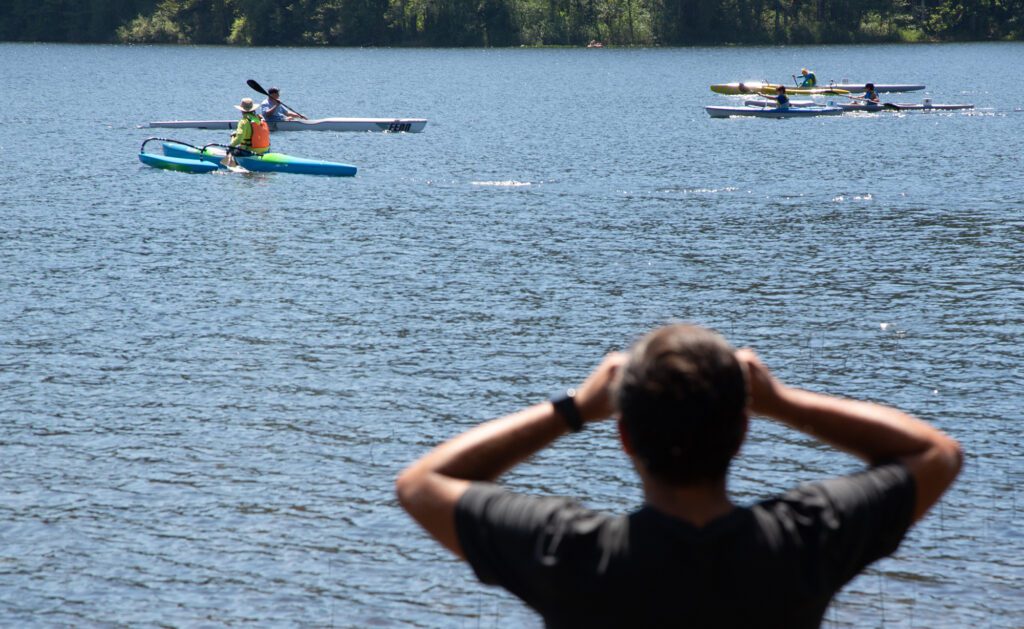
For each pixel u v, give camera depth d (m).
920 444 7.37
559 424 7.38
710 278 46.09
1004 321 38.97
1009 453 26.66
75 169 80.31
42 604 19.94
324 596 20.20
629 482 25.19
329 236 55.81
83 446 27.48
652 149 95.75
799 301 42.12
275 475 25.67
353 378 33.00
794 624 6.86
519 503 7.13
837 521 6.99
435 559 21.56
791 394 7.52
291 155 88.75
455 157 90.06
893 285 44.56
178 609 19.80
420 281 45.75
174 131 109.69
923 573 20.75
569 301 42.31
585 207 65.19
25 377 33.03
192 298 42.81
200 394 31.47
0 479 25.36
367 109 140.62
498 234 56.41
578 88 179.75
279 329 38.38
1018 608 19.47
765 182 74.94
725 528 6.82
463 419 29.64
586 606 6.82
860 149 93.88
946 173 78.06
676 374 6.67
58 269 47.69
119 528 22.91
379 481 25.38
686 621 6.73
